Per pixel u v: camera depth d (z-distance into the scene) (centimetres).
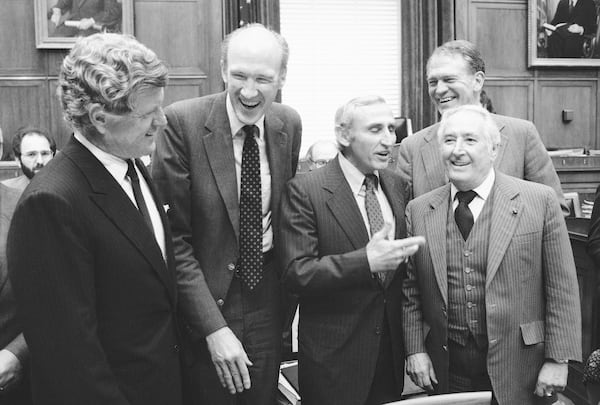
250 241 233
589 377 210
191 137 231
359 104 231
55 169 166
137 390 175
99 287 170
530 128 281
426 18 830
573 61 859
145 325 177
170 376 184
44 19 710
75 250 161
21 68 718
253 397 234
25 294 158
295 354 329
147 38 744
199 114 234
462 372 235
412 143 292
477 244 231
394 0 869
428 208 244
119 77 161
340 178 240
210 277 230
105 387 162
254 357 234
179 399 188
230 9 774
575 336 227
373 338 235
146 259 175
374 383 241
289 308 272
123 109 164
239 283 233
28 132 437
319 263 226
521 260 228
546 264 232
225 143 231
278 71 220
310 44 851
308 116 855
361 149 232
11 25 712
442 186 259
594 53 866
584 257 373
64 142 729
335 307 235
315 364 236
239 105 220
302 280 226
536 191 236
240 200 232
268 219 240
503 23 843
